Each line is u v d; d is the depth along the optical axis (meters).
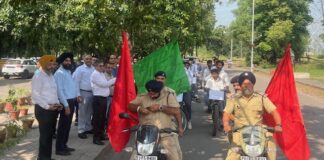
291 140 7.14
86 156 8.77
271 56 74.62
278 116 6.28
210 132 12.66
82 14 11.76
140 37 13.23
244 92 6.36
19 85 28.42
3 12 17.39
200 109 17.91
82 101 10.19
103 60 10.68
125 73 7.59
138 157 5.82
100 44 12.38
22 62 34.75
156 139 5.95
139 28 12.34
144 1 11.76
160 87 6.41
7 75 34.62
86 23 11.84
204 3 22.89
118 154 9.69
